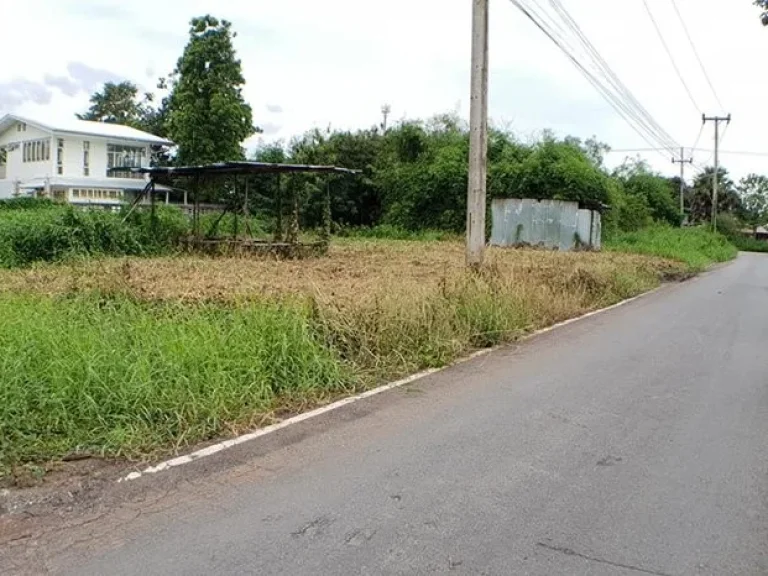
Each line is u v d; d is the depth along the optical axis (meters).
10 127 38.88
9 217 16.06
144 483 3.83
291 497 3.69
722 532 3.38
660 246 30.38
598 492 3.85
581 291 12.98
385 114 42.16
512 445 4.62
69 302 7.09
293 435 4.71
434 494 3.77
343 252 19.23
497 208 29.69
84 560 2.99
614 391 6.19
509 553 3.13
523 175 31.17
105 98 54.97
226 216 23.14
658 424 5.18
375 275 11.41
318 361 5.87
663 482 4.02
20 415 4.36
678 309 12.96
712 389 6.33
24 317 5.85
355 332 6.70
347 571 2.95
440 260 16.14
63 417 4.38
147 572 2.90
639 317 11.55
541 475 4.09
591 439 4.79
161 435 4.46
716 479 4.08
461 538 3.27
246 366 5.36
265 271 11.97
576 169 30.84
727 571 3.01
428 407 5.49
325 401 5.58
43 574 2.87
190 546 3.13
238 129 33.19
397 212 34.12
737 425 5.18
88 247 15.75
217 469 4.06
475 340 8.30
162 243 18.03
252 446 4.46
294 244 17.09
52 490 3.68
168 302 7.25
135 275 10.41
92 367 4.71
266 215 31.28
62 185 34.78
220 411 4.84
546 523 3.45
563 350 8.18
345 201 35.06
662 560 3.09
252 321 6.17
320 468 4.12
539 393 6.05
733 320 11.38
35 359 4.86
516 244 29.03
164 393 4.71
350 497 3.71
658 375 6.90
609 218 34.91
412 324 7.24
